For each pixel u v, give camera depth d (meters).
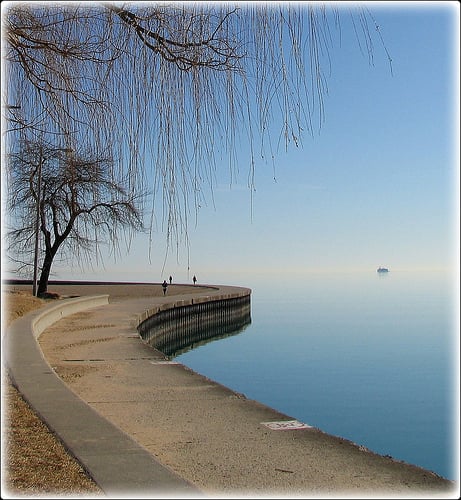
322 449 6.82
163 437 7.33
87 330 20.38
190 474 5.89
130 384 10.91
